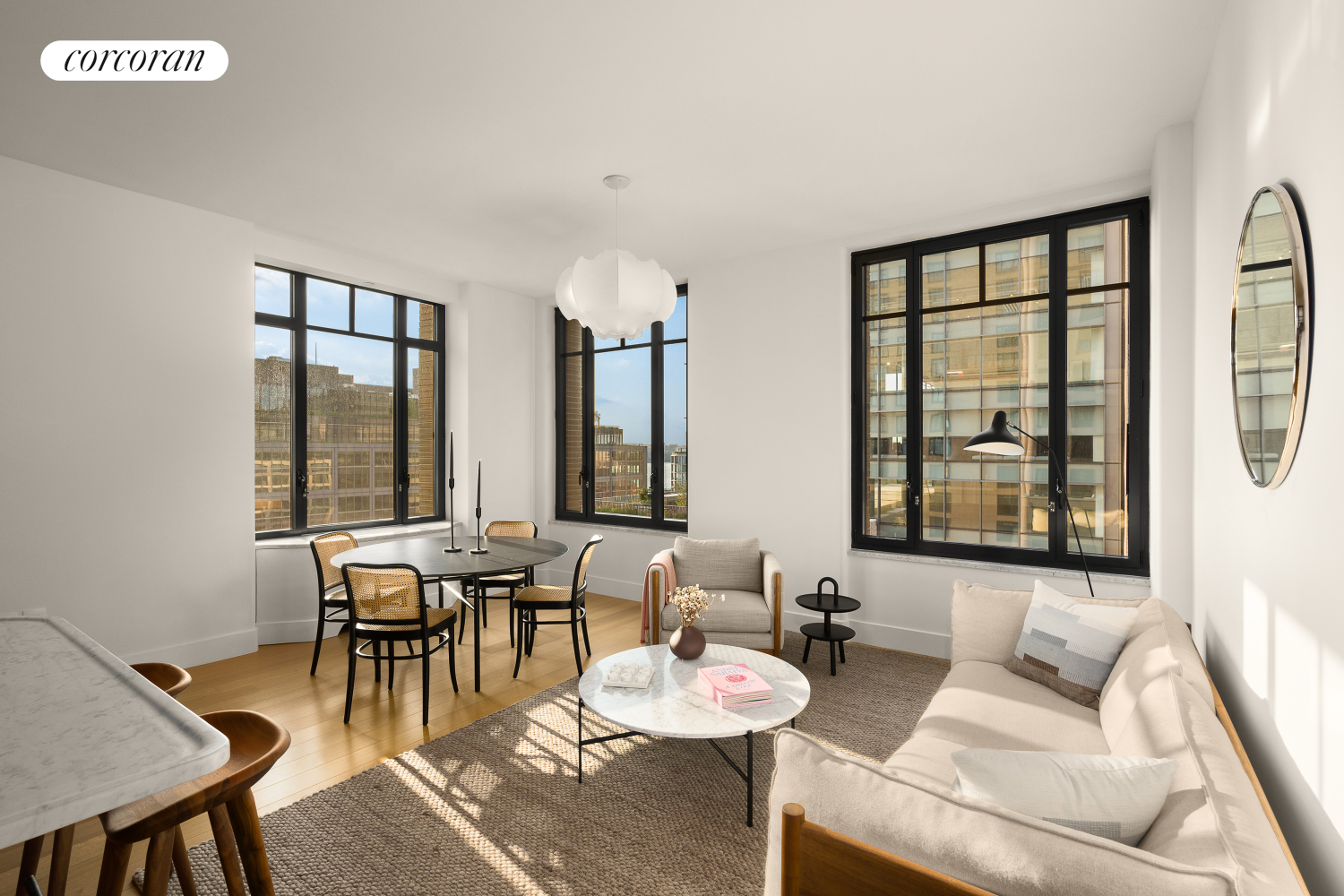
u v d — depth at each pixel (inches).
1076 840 36.8
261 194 142.0
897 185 137.8
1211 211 93.4
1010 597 107.9
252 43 89.1
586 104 105.3
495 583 173.6
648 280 123.6
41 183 127.3
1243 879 32.9
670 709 91.3
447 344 220.1
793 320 179.3
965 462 161.5
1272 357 58.6
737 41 89.0
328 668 149.4
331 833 85.1
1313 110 50.2
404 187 138.2
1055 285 149.3
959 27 86.0
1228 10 80.8
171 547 145.2
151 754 33.7
